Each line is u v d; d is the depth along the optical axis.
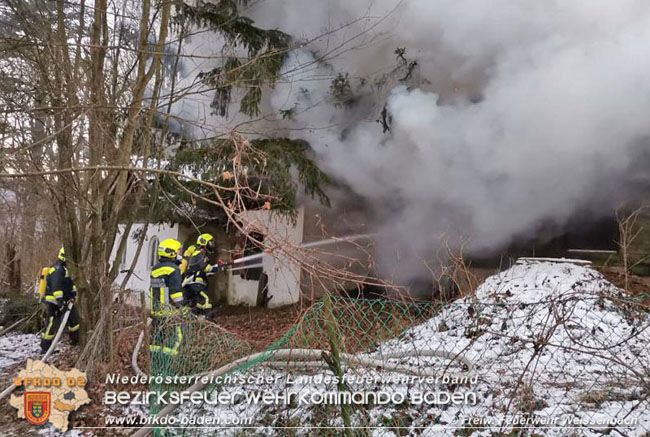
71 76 6.09
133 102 6.36
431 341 4.94
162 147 7.49
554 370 4.32
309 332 4.26
